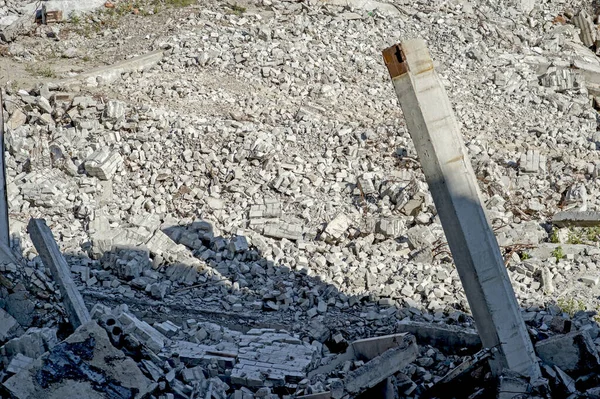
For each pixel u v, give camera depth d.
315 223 14.56
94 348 8.66
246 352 9.97
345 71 20.36
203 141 16.36
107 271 12.34
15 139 15.55
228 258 13.21
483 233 9.48
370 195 15.40
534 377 9.32
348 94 19.41
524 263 13.18
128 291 11.89
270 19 22.00
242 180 15.59
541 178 16.33
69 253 12.76
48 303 10.41
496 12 24.80
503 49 22.89
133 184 15.38
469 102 19.80
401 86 9.51
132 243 12.63
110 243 12.63
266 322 11.44
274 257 13.24
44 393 8.36
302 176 15.82
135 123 16.56
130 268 12.07
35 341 9.30
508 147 17.77
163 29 21.31
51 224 13.85
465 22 23.59
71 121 16.78
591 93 21.55
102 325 8.89
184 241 13.52
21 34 21.45
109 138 16.22
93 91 18.12
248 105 18.20
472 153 16.98
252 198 15.22
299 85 19.44
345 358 9.99
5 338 9.68
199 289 12.21
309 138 17.06
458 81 20.69
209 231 13.77
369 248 13.67
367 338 10.34
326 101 18.92
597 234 14.28
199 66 19.66
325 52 20.78
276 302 12.03
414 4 24.06
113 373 8.57
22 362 8.89
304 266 12.98
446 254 13.41
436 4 24.17
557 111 20.03
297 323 11.46
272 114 17.92
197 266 12.47
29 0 22.80
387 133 17.44
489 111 19.50
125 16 22.31
